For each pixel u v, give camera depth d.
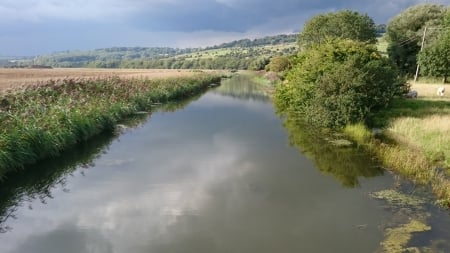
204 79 64.56
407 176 14.95
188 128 25.39
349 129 22.92
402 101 29.89
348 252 9.36
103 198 12.87
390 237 10.02
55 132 17.25
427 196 12.87
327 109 24.27
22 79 44.84
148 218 11.36
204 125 26.72
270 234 10.34
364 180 14.66
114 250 9.55
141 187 13.91
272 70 77.44
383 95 23.77
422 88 40.22
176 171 15.84
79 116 19.98
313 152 18.94
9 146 14.18
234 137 22.69
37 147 15.50
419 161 15.65
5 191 13.28
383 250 9.38
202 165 16.73
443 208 11.84
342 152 18.83
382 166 16.44
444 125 20.83
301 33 80.44
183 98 44.84
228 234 10.38
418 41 61.38
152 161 17.19
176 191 13.56
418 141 18.86
